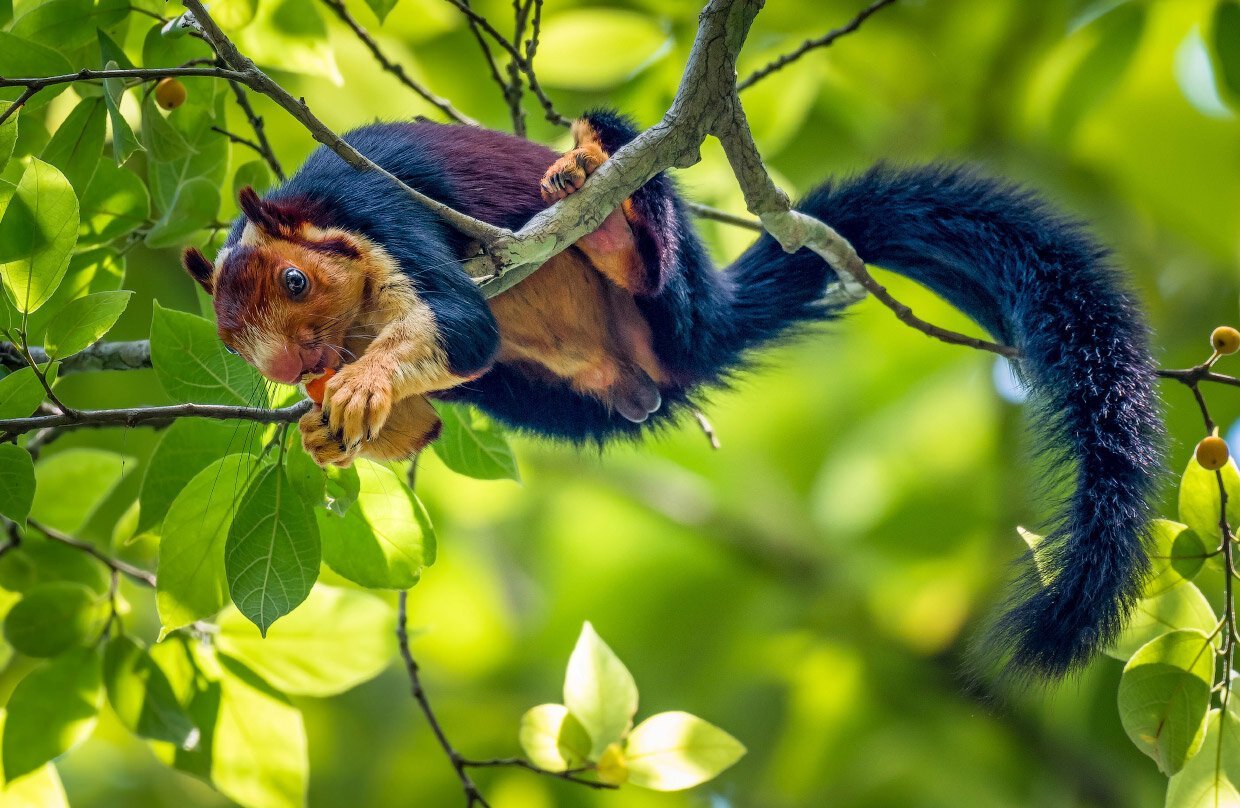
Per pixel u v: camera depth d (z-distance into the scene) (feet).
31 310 23.07
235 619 30.63
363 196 26.37
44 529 31.17
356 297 25.63
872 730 51.85
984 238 30.81
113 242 29.96
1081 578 25.75
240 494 25.38
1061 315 29.37
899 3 48.44
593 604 56.49
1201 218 51.90
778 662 54.49
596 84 42.16
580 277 27.61
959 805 50.11
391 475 26.68
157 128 26.43
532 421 30.42
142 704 29.37
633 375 29.12
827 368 57.47
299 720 30.42
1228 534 24.89
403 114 44.68
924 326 28.58
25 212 23.00
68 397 49.06
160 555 25.27
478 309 25.16
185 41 28.60
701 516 56.34
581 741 27.09
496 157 27.99
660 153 24.67
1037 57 49.32
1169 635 24.49
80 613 30.04
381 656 31.09
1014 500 51.65
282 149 43.27
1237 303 52.95
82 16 27.73
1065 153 49.85
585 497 57.62
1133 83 50.60
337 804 50.78
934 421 56.59
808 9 46.83
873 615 54.13
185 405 22.68
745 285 31.19
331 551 26.61
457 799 49.96
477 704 52.44
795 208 31.65
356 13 44.01
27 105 26.13
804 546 56.18
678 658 55.83
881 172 31.96
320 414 22.91
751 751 53.06
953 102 50.83
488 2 45.32
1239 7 41.55
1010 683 25.84
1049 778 50.55
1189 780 24.59
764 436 58.03
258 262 25.52
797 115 42.75
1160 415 28.02
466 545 54.03
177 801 50.85
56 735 29.30
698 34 24.29
